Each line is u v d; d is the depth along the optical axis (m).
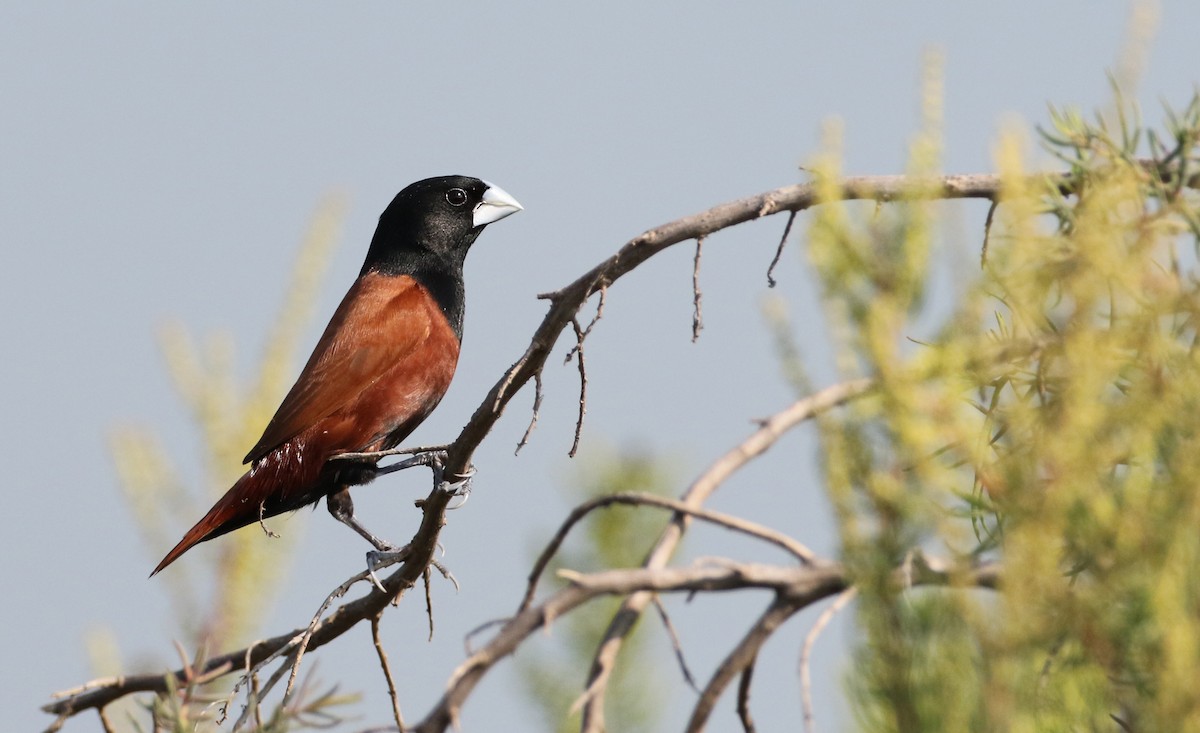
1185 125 5.21
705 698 6.20
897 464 4.15
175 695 6.20
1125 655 4.00
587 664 8.03
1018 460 4.09
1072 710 4.19
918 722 4.20
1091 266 4.29
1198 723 3.79
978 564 4.36
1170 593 3.84
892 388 4.09
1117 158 5.09
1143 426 4.01
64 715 7.27
